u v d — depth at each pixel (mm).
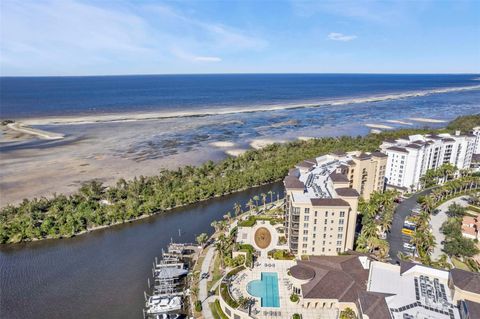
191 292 95625
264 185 186125
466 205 152250
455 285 71688
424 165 175750
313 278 91250
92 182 170375
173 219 147375
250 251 111688
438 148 180750
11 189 174750
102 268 112250
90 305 94500
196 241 127500
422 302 71938
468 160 192875
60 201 153250
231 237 120750
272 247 117188
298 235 108375
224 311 87250
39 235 130125
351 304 83625
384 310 68688
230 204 162375
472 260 107625
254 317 82250
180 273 103312
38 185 180250
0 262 116375
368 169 148875
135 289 101250
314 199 106938
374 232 114688
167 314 88688
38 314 91312
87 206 149000
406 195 165000
